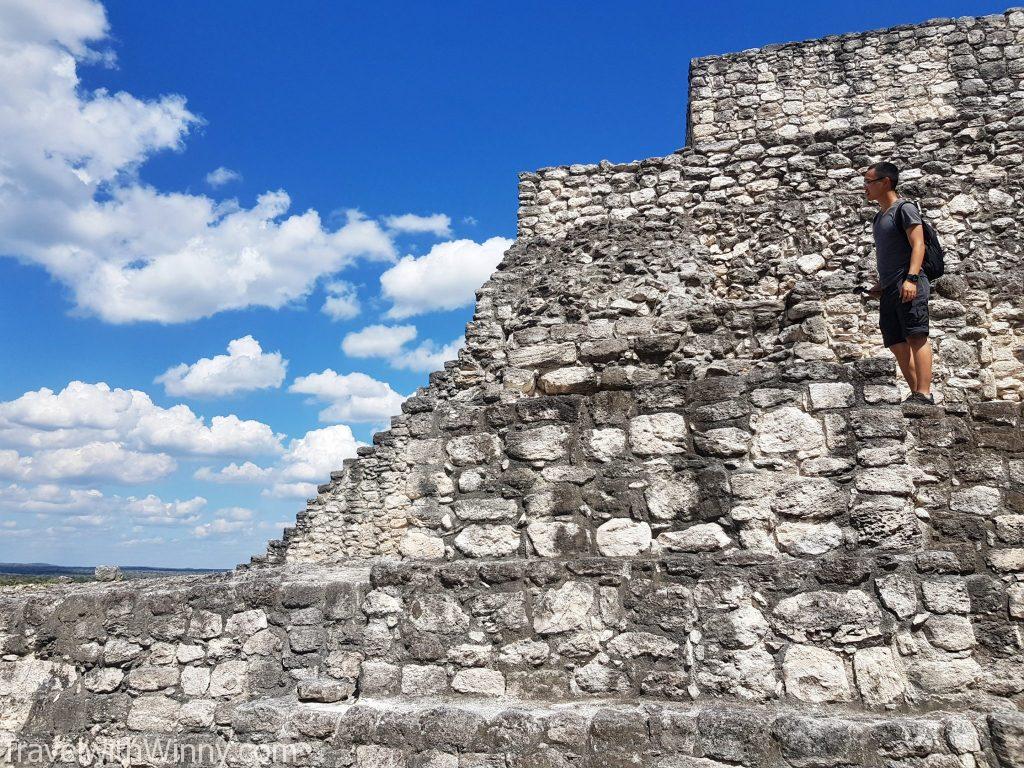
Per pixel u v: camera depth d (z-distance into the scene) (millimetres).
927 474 6430
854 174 9547
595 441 4543
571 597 4223
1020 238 8703
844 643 3807
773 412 4297
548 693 4117
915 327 5000
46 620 5664
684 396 4461
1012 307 7641
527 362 5355
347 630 5176
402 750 4000
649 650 4035
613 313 7871
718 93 12484
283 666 5156
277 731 4344
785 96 12234
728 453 4305
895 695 3699
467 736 3902
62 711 5426
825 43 12242
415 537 4715
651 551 4285
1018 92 11352
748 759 3541
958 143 9297
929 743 3420
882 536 4000
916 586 3840
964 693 3678
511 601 4297
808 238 9383
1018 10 11617
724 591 4012
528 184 10789
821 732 3492
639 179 10391
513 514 4562
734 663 3902
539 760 3770
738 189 9938
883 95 11875
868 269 8883
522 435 4668
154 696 5301
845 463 4137
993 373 7527
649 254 8625
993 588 5672
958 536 6230
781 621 3902
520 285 8906
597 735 3729
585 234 9523
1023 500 6215
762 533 4145
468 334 8828
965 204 9000
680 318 5770
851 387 4238
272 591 5312
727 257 9562
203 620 5371
